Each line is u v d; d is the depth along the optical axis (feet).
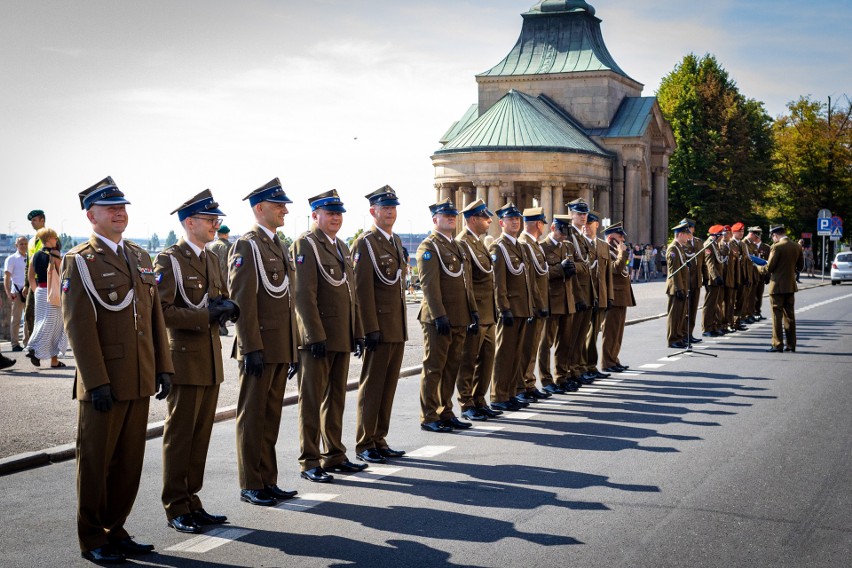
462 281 40.34
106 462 23.84
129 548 23.93
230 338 78.07
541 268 47.34
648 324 93.35
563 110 243.40
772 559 22.97
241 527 26.17
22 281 70.38
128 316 24.27
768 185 277.44
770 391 49.26
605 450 35.55
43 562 23.27
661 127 247.29
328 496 29.43
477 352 42.80
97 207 24.31
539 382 55.21
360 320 33.86
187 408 26.45
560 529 25.52
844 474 31.24
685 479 30.81
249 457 28.89
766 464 32.73
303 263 32.14
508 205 45.68
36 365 59.00
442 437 38.68
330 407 32.96
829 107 273.75
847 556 23.18
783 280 67.31
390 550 23.93
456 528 25.76
